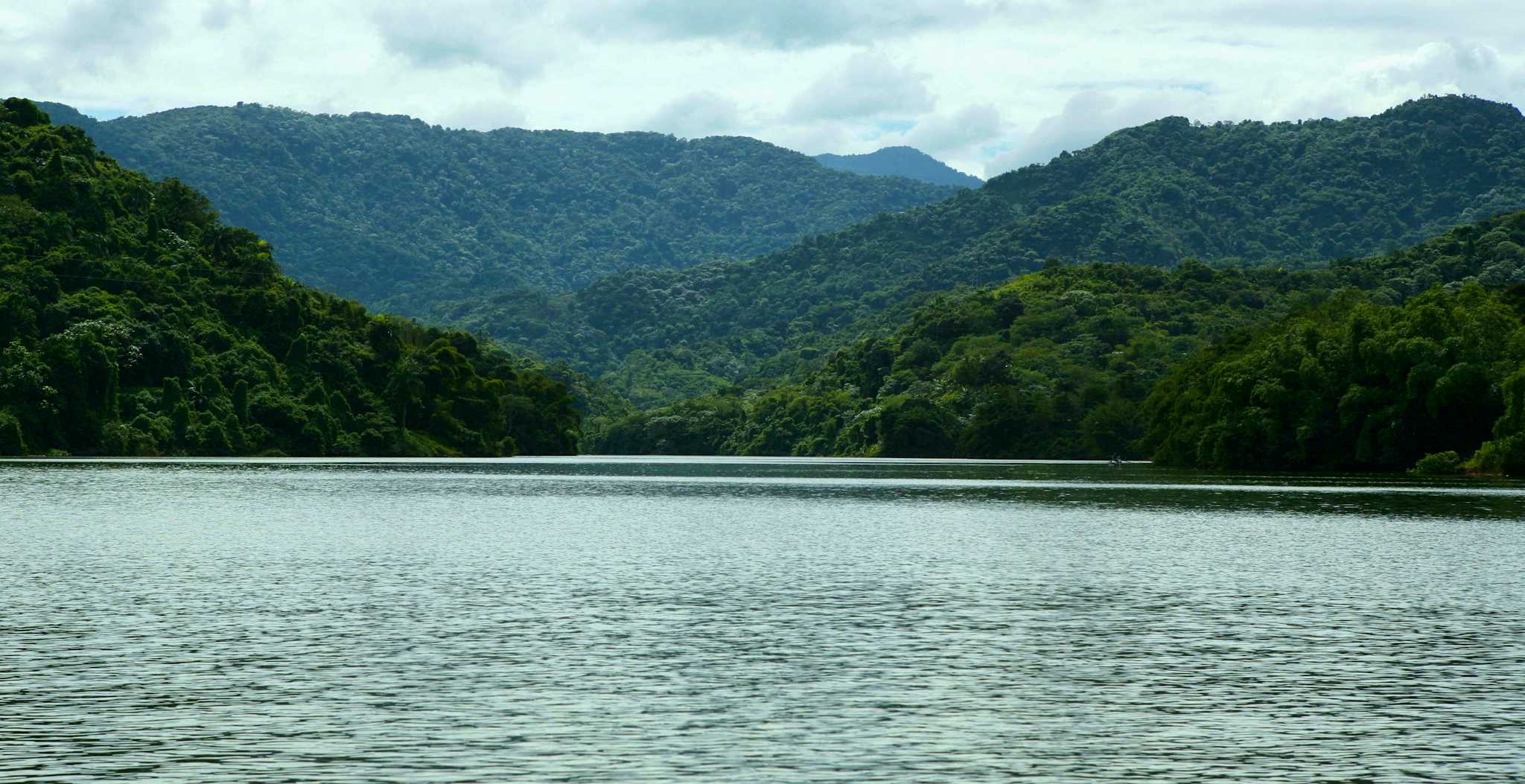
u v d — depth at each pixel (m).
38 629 45.69
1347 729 33.12
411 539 79.31
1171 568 65.25
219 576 60.72
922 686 37.75
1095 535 83.12
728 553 72.25
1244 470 191.75
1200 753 30.86
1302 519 95.62
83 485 134.25
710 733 32.31
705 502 119.75
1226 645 44.25
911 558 69.75
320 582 58.72
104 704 34.78
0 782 27.88
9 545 73.00
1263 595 55.97
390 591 56.09
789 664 40.66
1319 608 52.44
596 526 89.88
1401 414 171.38
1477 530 85.75
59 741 31.19
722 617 49.66
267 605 51.66
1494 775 29.20
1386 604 53.41
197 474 166.25
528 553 71.62
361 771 28.83
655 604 53.03
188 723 32.94
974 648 43.53
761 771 29.14
